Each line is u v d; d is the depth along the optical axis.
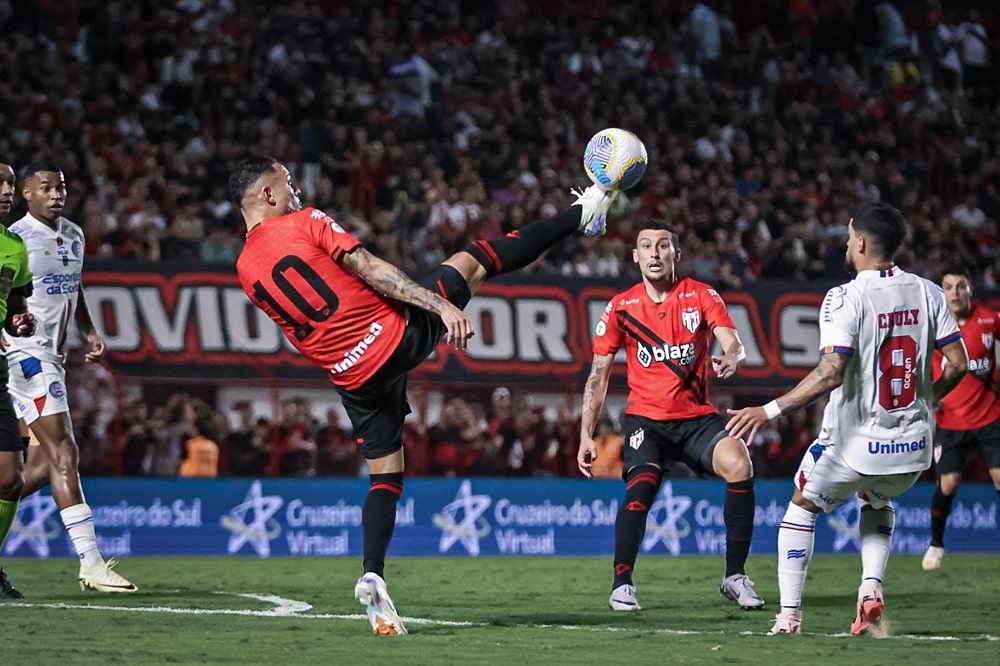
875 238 22.38
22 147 66.06
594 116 78.88
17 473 27.69
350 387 22.91
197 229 63.00
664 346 29.83
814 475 22.78
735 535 28.98
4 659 19.23
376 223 67.19
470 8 83.25
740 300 57.97
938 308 22.62
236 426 54.69
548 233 24.67
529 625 24.72
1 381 27.66
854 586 35.78
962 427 42.47
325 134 71.75
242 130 71.50
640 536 28.75
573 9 85.06
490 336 55.72
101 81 71.75
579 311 56.56
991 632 24.12
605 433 56.78
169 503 50.47
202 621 24.83
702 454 29.70
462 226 67.38
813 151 79.69
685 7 86.62
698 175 75.31
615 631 23.56
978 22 93.56
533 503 53.59
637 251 30.23
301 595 31.33
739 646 21.16
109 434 53.00
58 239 31.14
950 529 56.03
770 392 57.88
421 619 26.03
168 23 74.50
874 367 22.17
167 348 52.97
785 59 86.56
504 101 77.81
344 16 78.12
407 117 75.00
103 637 22.08
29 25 73.19
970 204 78.81
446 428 55.47
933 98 86.06
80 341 52.91
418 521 52.28
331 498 52.22
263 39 76.56
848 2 88.56
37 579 35.94
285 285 22.45
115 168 67.44
